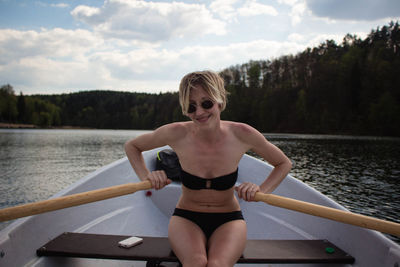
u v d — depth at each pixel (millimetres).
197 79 1471
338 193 6637
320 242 1798
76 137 35781
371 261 1545
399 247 1437
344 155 14789
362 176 8812
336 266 1678
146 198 2961
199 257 1286
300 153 15773
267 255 1577
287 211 2398
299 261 1551
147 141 1710
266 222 2535
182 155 1633
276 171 1668
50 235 1800
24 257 1547
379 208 5488
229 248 1336
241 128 1636
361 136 38781
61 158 13398
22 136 35281
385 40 63000
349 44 74562
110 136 40812
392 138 33562
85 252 1561
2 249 1413
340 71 48906
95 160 12758
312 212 1393
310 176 8789
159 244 1678
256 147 1635
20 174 9023
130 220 2555
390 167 10656
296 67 67188
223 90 1587
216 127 1557
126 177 2914
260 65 72938
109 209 2471
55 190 7008
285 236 2270
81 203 1386
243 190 1527
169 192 2879
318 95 50250
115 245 1658
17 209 1254
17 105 82125
